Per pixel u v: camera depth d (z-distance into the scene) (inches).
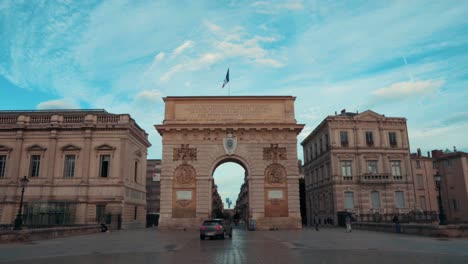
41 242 1125.7
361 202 2388.0
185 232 1614.2
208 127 1818.4
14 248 926.4
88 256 738.2
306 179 3243.1
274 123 1830.7
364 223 1823.3
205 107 1876.2
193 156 1812.3
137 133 2381.9
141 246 959.0
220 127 1820.9
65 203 2004.2
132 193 2309.3
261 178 1793.8
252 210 1763.0
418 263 597.6
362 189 2404.0
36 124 2187.5
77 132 2183.8
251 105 1879.9
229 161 1905.8
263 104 1882.4
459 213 2795.3
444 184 2923.2
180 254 755.4
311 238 1205.7
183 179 1788.9
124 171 2134.6
